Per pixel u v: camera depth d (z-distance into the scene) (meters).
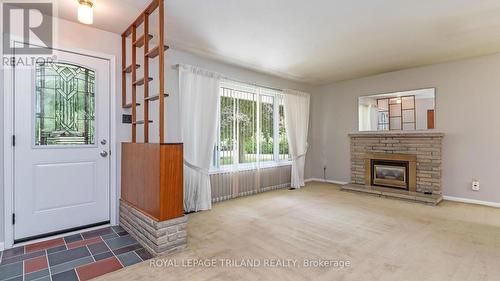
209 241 2.54
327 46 3.44
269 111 4.98
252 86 4.60
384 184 4.79
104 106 2.98
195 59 3.83
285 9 2.45
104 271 1.97
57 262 2.12
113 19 2.70
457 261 2.11
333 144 5.78
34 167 2.53
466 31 2.97
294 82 5.54
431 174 4.25
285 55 3.81
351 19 2.66
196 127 3.67
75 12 2.54
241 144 4.46
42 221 2.58
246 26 2.83
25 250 2.34
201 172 3.68
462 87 4.05
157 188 2.24
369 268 2.01
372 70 4.66
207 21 2.71
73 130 2.78
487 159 3.84
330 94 5.83
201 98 3.72
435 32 2.99
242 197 4.40
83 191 2.84
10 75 2.41
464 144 4.04
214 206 3.84
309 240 2.56
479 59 3.90
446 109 4.20
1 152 2.36
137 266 2.04
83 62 2.83
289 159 5.39
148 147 2.39
